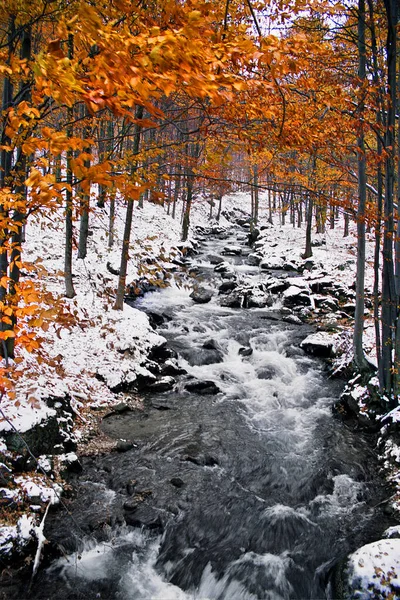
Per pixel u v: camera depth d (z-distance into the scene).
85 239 16.33
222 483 6.98
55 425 7.09
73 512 6.05
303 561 5.54
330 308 16.58
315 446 8.21
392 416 8.27
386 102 6.68
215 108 3.64
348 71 7.10
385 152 6.72
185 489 6.75
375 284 8.88
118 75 1.87
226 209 49.72
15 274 7.02
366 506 6.64
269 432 8.66
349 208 5.88
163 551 5.65
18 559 5.20
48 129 2.28
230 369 11.62
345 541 5.87
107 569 5.36
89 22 1.90
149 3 2.82
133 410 9.24
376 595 4.59
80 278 14.47
